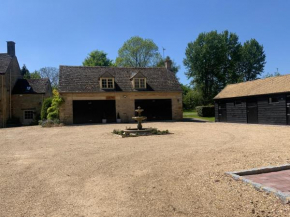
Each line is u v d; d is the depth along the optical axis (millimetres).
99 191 5609
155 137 14234
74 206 4844
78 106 27266
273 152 8891
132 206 4754
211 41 46312
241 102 25516
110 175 6812
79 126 24156
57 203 5004
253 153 8781
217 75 47531
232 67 50875
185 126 21688
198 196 5090
